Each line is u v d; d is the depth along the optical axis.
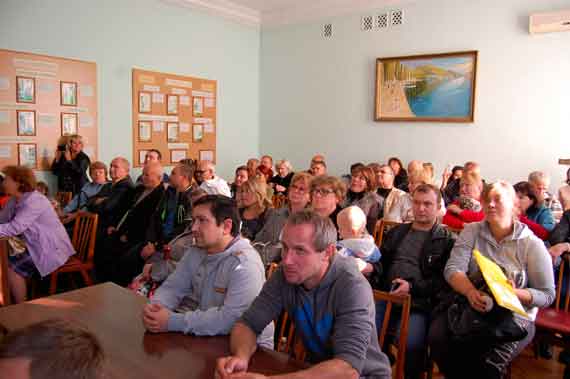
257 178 2.99
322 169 4.95
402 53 5.69
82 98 5.02
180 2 5.82
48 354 0.59
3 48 4.38
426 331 2.04
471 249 2.12
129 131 5.51
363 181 3.90
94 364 0.62
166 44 5.79
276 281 1.42
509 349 1.87
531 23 4.66
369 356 1.34
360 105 6.11
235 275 1.56
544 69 4.75
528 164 4.94
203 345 1.37
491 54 5.06
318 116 6.52
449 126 5.42
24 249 3.02
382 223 2.98
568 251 2.50
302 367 1.24
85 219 3.47
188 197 3.42
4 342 0.61
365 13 5.94
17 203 3.08
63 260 3.14
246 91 6.93
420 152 5.67
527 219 2.95
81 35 4.95
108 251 3.68
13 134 4.54
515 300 1.64
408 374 2.02
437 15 5.38
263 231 2.78
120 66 5.34
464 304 1.90
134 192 4.08
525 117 4.91
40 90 4.68
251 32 6.89
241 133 6.93
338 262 1.34
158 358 1.27
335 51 6.25
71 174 4.75
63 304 1.68
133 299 1.74
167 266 2.53
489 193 2.05
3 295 2.24
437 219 2.31
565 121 4.68
